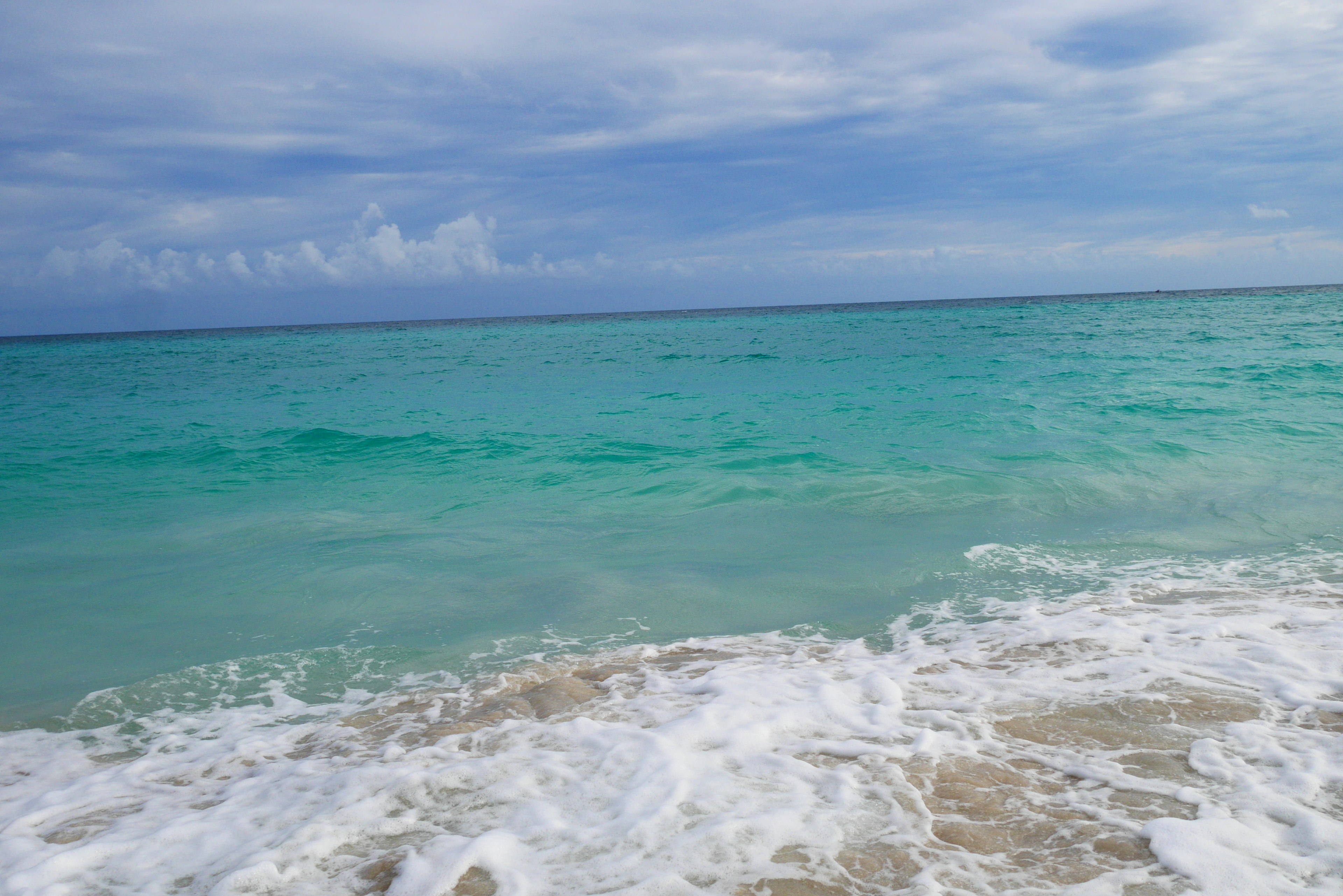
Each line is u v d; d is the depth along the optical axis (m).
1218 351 29.33
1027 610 6.61
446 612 7.30
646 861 3.18
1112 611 6.39
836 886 2.99
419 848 3.38
